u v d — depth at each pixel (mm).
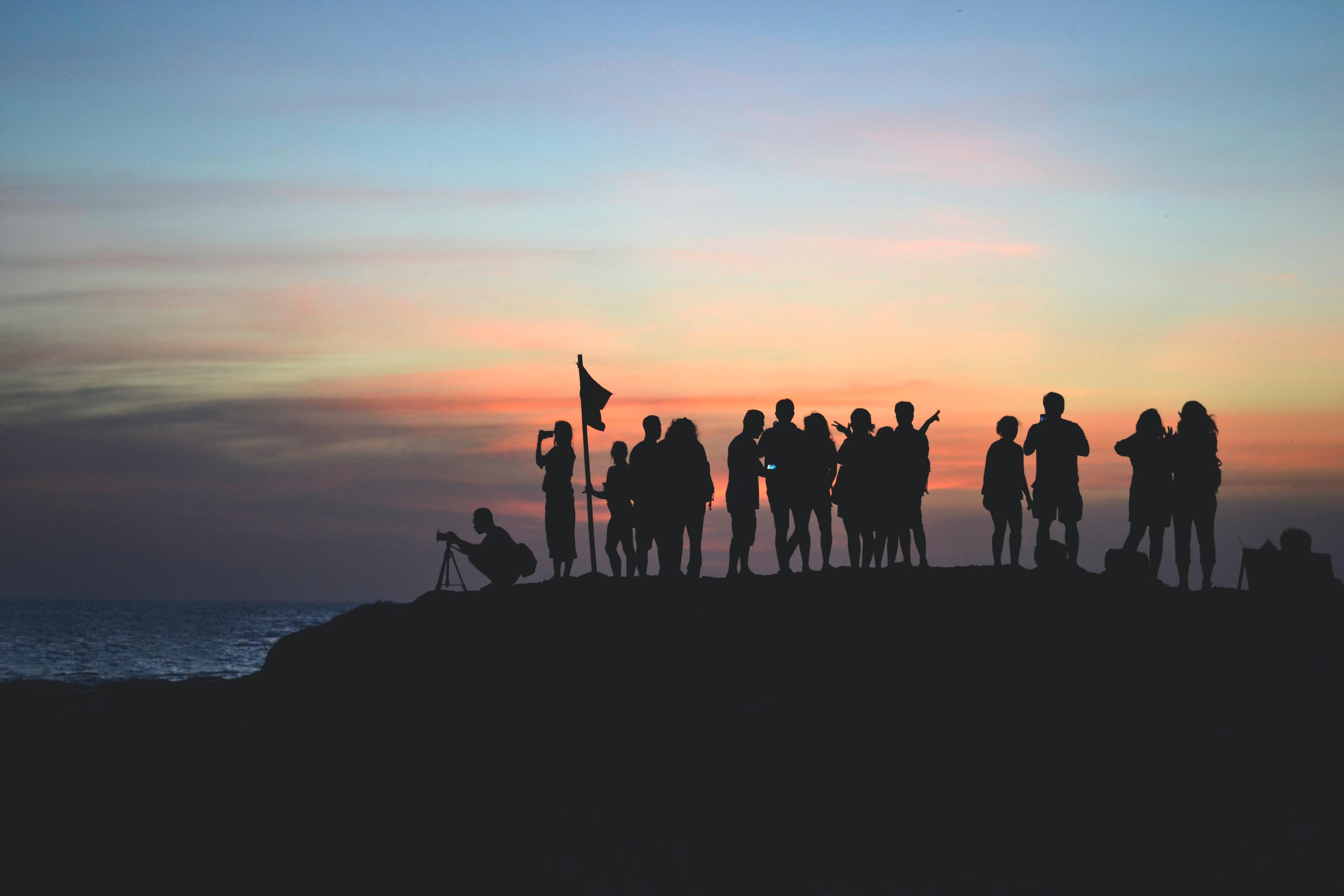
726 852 10008
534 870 9750
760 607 14258
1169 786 10617
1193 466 13953
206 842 10609
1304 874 9000
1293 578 12641
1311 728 11297
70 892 9523
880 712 11945
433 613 15391
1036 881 9266
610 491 16219
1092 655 12641
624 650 13641
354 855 10211
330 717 13469
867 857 9812
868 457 14883
